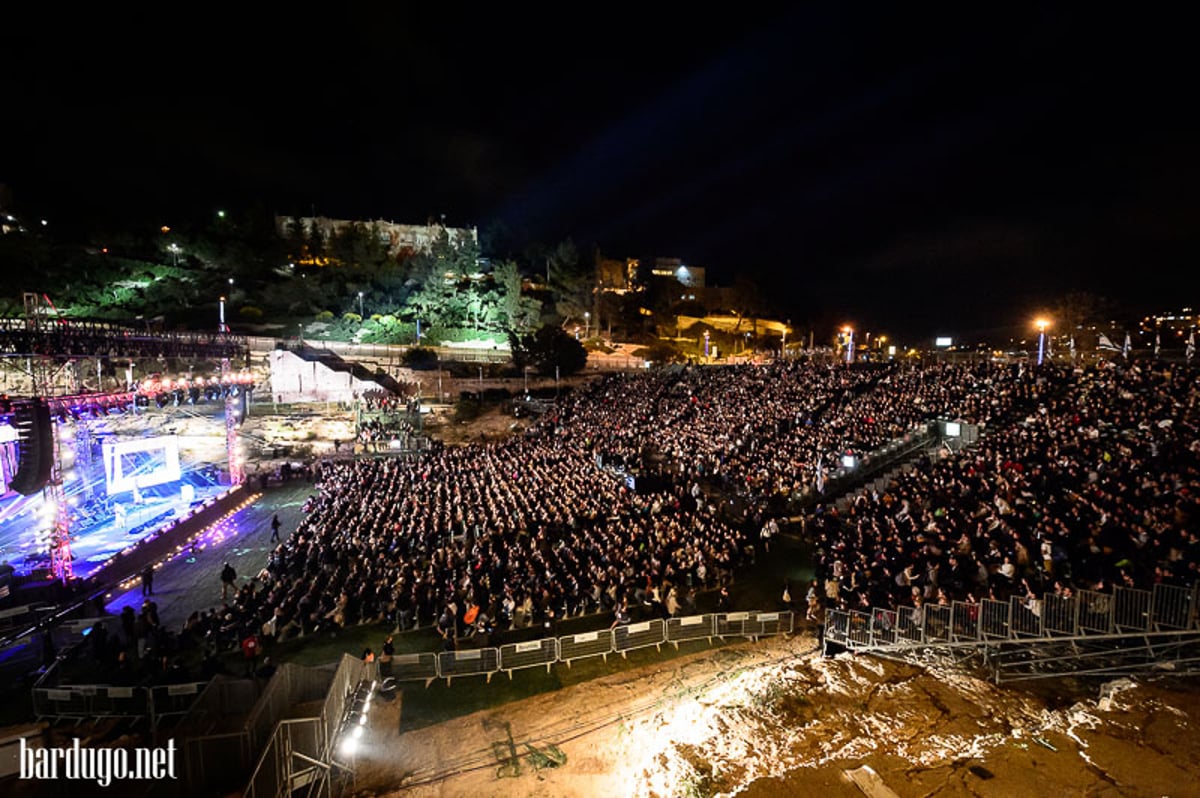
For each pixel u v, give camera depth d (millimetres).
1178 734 7734
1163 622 12438
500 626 20703
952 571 19281
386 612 21406
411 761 14195
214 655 18875
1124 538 18781
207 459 47281
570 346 72125
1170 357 46312
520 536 26859
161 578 26609
